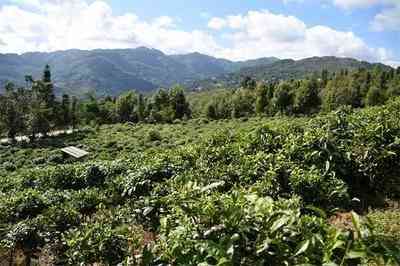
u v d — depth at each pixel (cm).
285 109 8406
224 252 446
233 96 9819
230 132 1633
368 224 445
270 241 455
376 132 1215
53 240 1140
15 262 1141
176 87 9669
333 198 1016
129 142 5941
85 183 1898
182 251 479
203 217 511
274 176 1084
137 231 879
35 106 7456
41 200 1539
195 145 1590
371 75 11900
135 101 10150
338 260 432
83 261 870
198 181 1160
